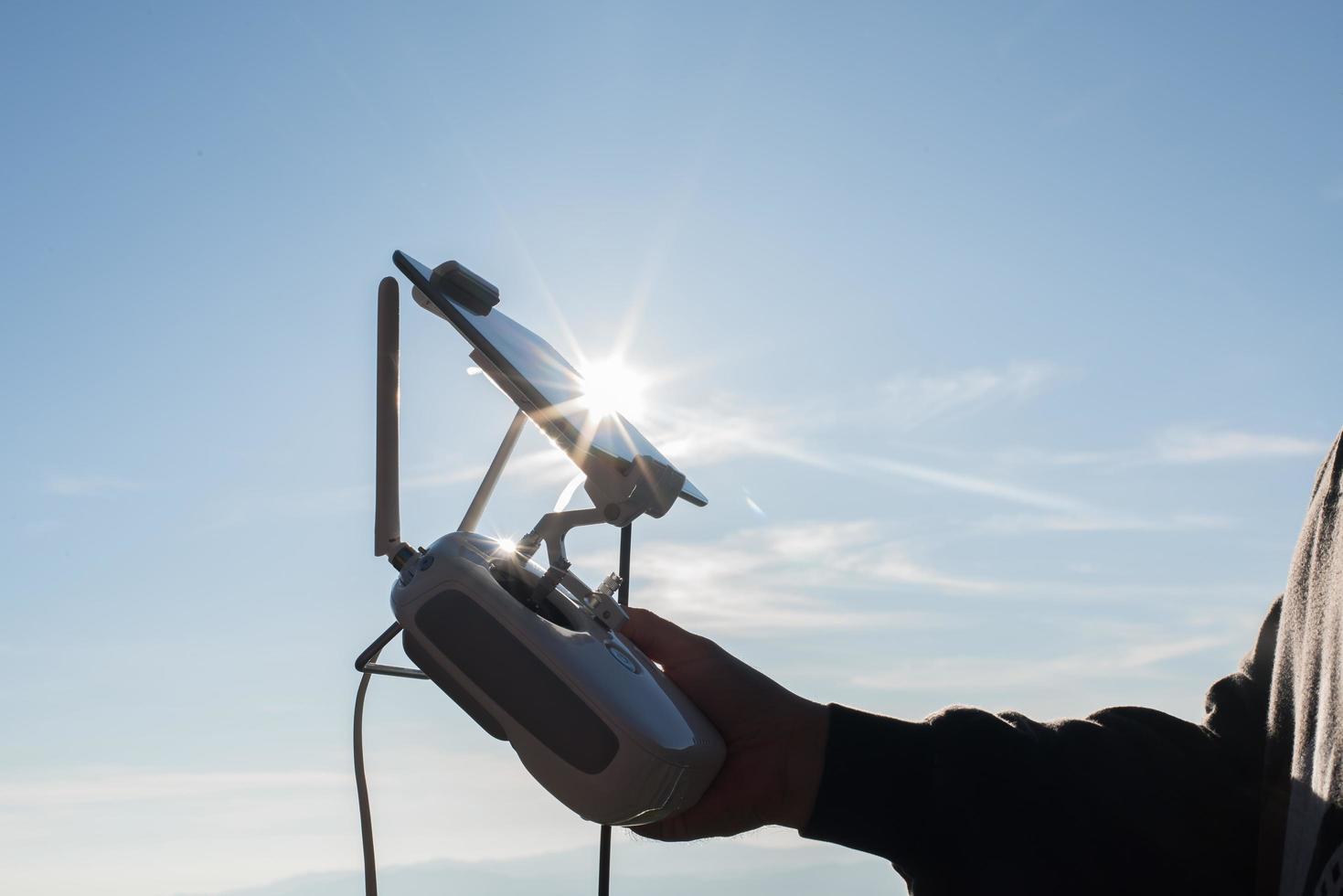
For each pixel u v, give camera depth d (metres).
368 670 1.24
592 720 0.99
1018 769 0.98
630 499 1.14
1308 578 0.83
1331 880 0.68
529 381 1.09
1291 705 0.83
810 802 1.03
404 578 1.12
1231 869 0.92
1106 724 1.03
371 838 1.27
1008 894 0.94
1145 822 0.94
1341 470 0.82
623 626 1.17
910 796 0.99
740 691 1.09
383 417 1.24
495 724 1.05
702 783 1.02
